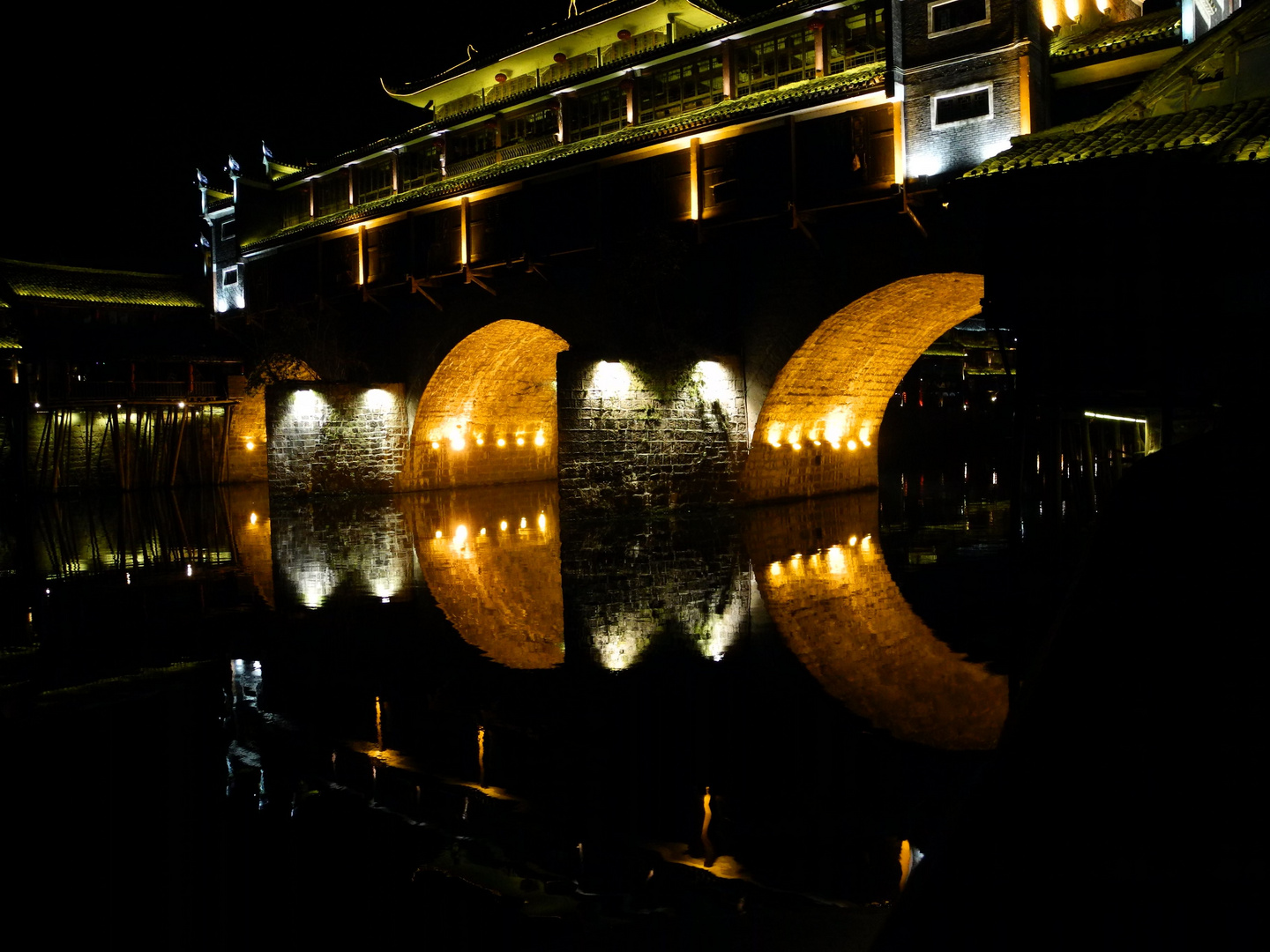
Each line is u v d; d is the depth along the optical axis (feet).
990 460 136.15
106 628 42.83
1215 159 37.58
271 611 46.03
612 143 80.18
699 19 93.15
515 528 78.69
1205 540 18.37
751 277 77.51
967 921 9.45
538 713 28.76
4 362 123.75
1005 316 41.93
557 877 18.12
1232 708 12.19
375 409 105.60
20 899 17.52
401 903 17.30
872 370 89.56
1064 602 20.15
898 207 66.95
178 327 134.51
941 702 28.45
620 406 75.87
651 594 48.03
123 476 125.08
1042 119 62.80
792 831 19.81
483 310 97.55
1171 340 38.73
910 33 66.23
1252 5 41.91
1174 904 8.79
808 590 47.57
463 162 99.81
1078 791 11.12
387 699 30.60
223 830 20.62
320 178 116.98
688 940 15.72
